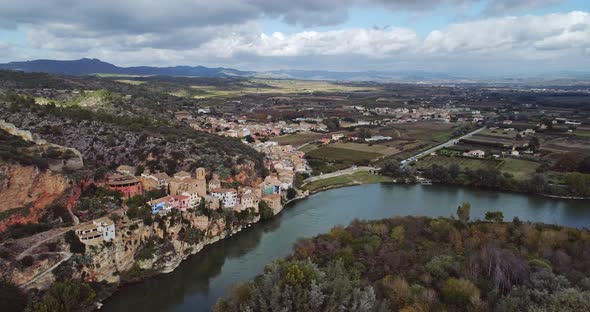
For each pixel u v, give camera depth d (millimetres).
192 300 126750
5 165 134375
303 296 98750
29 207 135500
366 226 163500
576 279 114188
